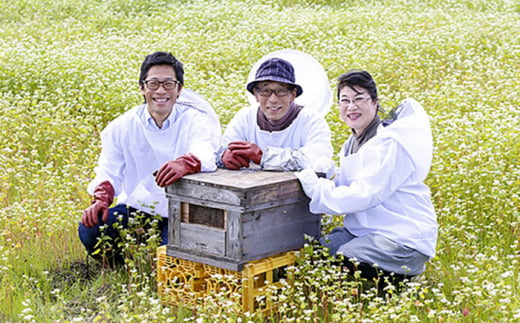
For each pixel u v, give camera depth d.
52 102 7.92
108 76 8.47
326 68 8.92
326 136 4.20
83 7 14.97
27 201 5.11
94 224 4.26
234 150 4.05
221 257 3.69
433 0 14.94
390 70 8.70
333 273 3.64
